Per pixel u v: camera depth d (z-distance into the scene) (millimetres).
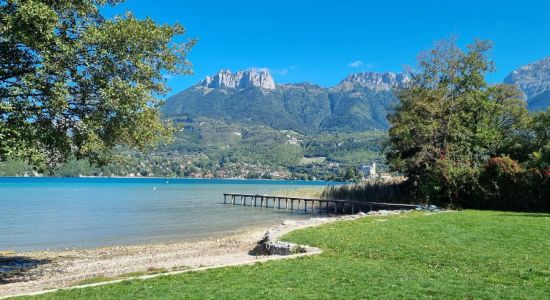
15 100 11984
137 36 13578
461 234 17188
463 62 43625
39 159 12461
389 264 12469
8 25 11289
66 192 83688
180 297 9219
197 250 21109
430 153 37469
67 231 30766
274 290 9539
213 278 11070
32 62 13102
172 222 37062
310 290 9539
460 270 11477
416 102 40125
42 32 11594
